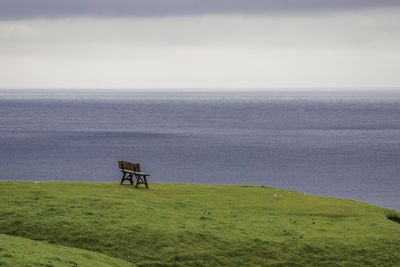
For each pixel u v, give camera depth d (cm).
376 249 2959
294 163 14800
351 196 10112
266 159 15638
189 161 14950
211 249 2848
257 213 3625
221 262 2741
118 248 2809
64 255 2514
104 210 3375
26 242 2653
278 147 18962
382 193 10469
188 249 2828
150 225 3109
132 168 4312
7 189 3862
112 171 12875
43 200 3538
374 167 14175
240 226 3228
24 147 18012
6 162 14388
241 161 15100
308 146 19412
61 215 3209
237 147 18750
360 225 3412
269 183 11538
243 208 3753
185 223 3212
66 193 3825
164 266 2670
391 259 2864
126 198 3784
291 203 4022
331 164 14675
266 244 2939
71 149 17462
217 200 3981
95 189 4075
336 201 4203
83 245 2825
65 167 13525
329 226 3359
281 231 3162
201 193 4244
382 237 3127
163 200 3834
